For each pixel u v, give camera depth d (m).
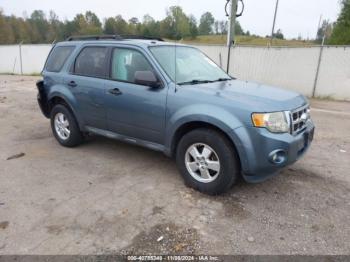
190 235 2.97
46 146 5.51
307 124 3.86
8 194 3.76
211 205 3.50
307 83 12.20
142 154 5.09
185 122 3.65
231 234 2.99
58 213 3.34
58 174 4.33
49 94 5.41
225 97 3.49
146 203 3.55
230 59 13.32
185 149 3.79
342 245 2.84
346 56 11.23
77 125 5.21
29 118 7.67
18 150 5.29
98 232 3.01
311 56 11.88
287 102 3.54
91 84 4.68
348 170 4.49
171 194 3.76
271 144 3.25
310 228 3.09
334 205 3.52
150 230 3.04
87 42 4.96
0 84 15.56
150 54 4.09
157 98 3.90
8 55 23.45
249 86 4.10
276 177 4.22
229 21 11.56
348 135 6.34
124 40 4.56
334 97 11.77
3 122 7.27
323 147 5.53
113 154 5.09
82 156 5.01
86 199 3.64
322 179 4.19
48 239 2.91
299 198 3.67
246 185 3.98
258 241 2.89
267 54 12.68
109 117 4.55
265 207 3.47
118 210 3.40
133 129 4.30
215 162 3.57
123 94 4.24
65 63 5.21
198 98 3.59
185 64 4.39
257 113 3.24
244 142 3.27
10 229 3.06
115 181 4.11
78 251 2.75
